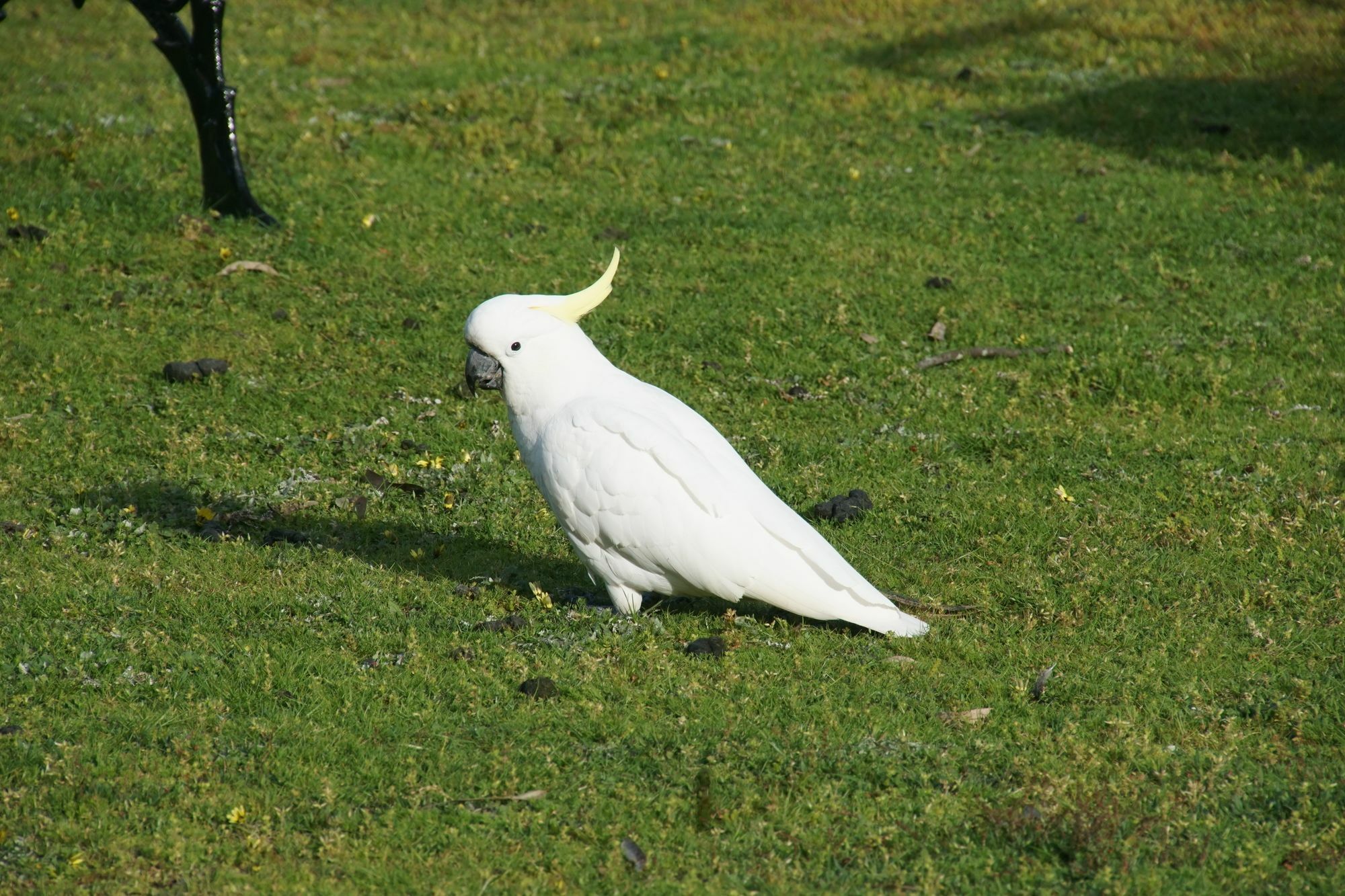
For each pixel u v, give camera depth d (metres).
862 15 28.64
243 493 11.78
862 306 16.17
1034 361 14.76
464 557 10.80
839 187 19.86
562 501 9.12
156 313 15.42
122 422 13.07
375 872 6.64
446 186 19.64
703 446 9.17
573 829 7.03
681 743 7.88
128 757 7.60
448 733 8.00
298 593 9.97
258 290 16.16
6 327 14.82
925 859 6.79
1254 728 8.12
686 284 16.72
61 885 6.49
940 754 7.77
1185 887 6.58
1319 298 16.33
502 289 16.45
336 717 8.15
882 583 10.23
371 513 11.60
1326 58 24.53
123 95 23.28
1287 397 13.91
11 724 7.91
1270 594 9.77
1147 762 7.65
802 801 7.27
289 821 7.11
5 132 20.66
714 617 9.65
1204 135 21.67
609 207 19.08
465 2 30.73
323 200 18.78
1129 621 9.55
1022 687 8.53
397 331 15.36
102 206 17.95
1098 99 23.25
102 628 9.30
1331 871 6.68
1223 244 17.94
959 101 23.41
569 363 9.24
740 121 22.42
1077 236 18.28
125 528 10.98
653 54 25.92
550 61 25.72
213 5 16.98
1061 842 6.93
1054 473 12.20
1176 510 11.42
